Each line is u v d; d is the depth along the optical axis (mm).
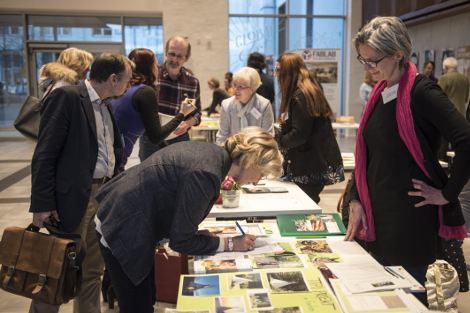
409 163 1675
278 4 10961
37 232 1803
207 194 1406
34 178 1775
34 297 1732
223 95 7801
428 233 1699
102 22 10562
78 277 1801
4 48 10320
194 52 10695
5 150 8602
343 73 11344
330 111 2732
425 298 1757
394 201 1722
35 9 10086
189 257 2717
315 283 1474
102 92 1962
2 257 1805
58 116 1799
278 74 2797
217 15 10602
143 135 3162
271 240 1881
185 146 1515
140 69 2537
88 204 1959
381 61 1628
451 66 6031
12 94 10500
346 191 2045
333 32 11219
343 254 1730
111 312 2557
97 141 1916
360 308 1305
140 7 10312
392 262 1766
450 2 6887
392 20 1603
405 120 1612
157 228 1540
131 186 1471
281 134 2838
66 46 10516
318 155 2750
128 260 1470
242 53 11109
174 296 2586
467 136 1479
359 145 1863
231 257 1681
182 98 3412
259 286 1453
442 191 1606
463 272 2736
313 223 2062
